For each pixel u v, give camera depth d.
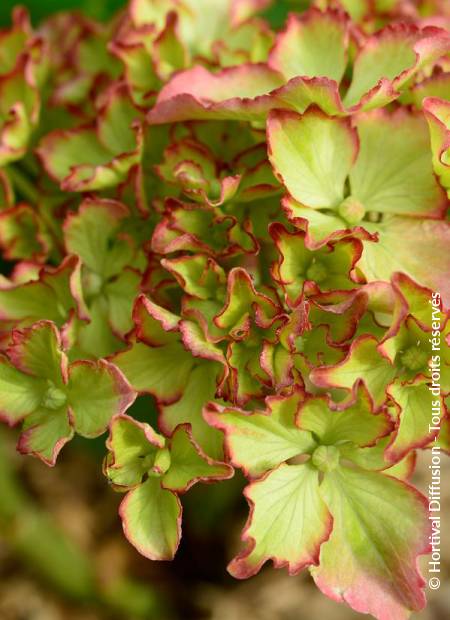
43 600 0.40
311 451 0.21
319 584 0.21
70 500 0.42
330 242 0.21
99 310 0.23
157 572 0.39
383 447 0.21
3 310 0.23
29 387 0.22
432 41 0.22
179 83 0.23
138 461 0.21
